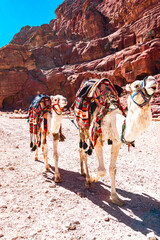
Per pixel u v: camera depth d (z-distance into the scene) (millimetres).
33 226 3174
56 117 4996
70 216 3535
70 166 6574
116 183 5152
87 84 4750
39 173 5750
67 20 84688
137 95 3068
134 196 4453
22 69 52781
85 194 4480
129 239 2980
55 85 49750
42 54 61312
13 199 4031
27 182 5000
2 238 2807
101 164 4016
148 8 46250
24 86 51969
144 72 35531
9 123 18453
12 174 5465
